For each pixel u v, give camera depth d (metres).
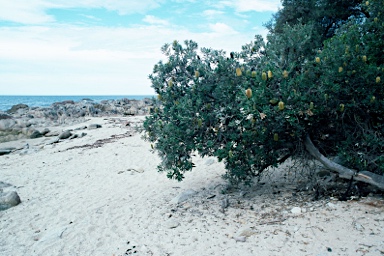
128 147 13.82
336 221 4.27
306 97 4.70
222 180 7.73
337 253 3.54
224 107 5.32
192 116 5.31
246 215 5.20
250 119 4.83
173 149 5.58
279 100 4.61
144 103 41.78
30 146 15.50
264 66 5.39
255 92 4.48
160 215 5.86
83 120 26.31
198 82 5.42
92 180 9.20
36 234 5.55
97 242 4.98
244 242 4.22
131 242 4.82
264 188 6.54
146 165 10.60
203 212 5.70
